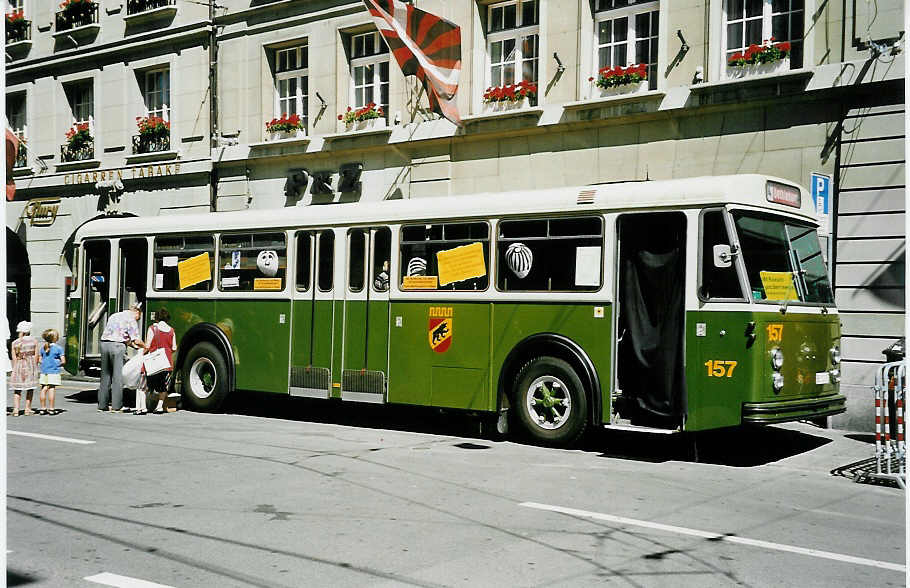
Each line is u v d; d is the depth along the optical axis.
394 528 6.62
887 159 12.92
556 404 10.54
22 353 13.46
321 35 20.14
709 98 14.71
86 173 24.53
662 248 9.91
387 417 13.75
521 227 10.91
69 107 25.52
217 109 22.08
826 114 13.61
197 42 22.44
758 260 9.62
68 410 14.17
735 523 6.95
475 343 11.20
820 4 13.63
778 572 5.61
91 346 15.38
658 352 9.80
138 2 23.64
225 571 5.52
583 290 10.37
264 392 13.23
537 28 17.22
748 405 9.20
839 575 5.57
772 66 14.21
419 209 11.83
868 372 12.68
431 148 18.39
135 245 14.98
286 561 5.74
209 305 13.95
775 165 14.12
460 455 9.98
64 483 8.22
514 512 7.18
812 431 12.51
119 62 24.16
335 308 12.51
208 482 8.30
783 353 9.57
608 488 8.25
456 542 6.23
